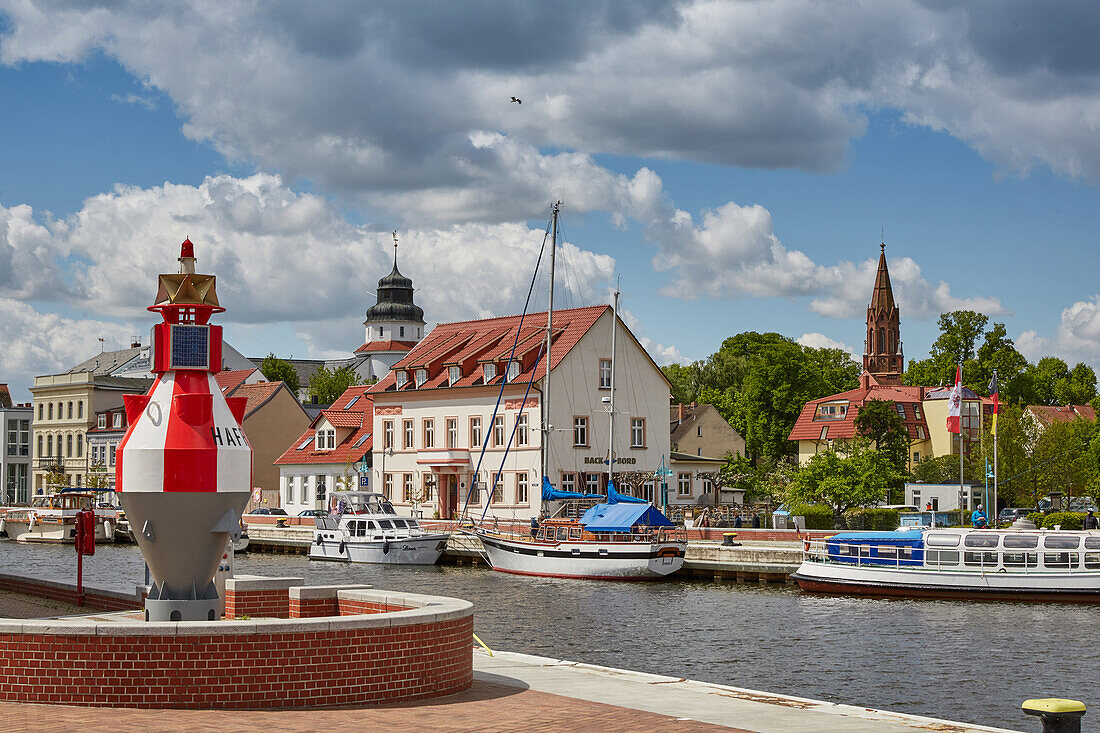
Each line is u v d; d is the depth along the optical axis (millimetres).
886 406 90125
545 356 75312
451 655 17938
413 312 183625
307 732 14508
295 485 91625
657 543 54625
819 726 16000
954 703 26188
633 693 18578
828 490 66375
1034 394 122938
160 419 19000
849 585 48250
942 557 47312
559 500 67062
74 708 15648
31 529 89750
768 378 112875
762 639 35812
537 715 16250
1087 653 33156
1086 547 45750
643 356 78625
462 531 67750
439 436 79938
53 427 122562
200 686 15891
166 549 19031
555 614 42031
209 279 19891
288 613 24516
